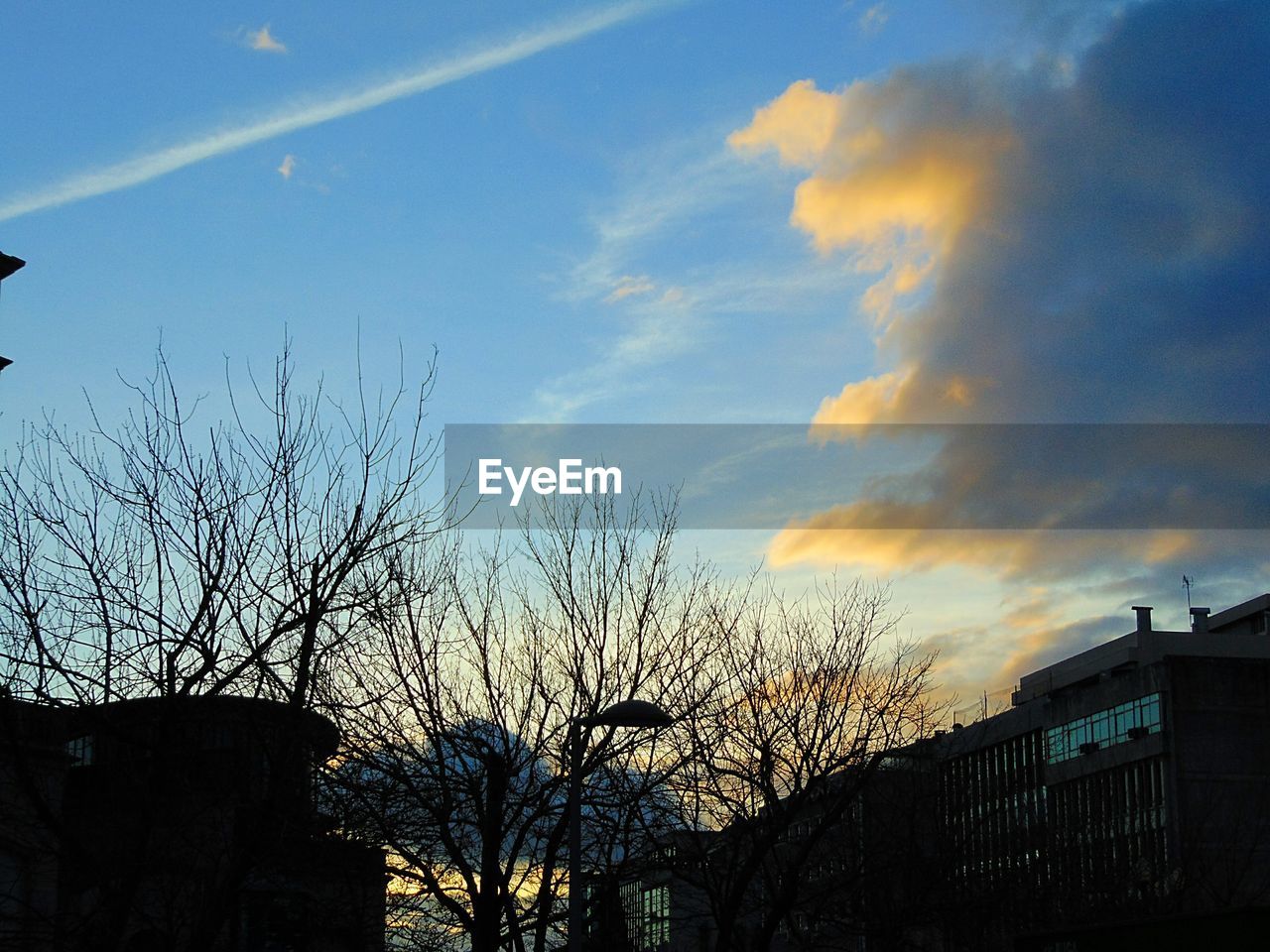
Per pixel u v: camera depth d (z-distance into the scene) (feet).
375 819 77.00
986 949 129.59
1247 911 71.77
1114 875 171.01
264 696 65.98
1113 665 295.89
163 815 63.00
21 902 63.26
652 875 108.88
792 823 101.55
